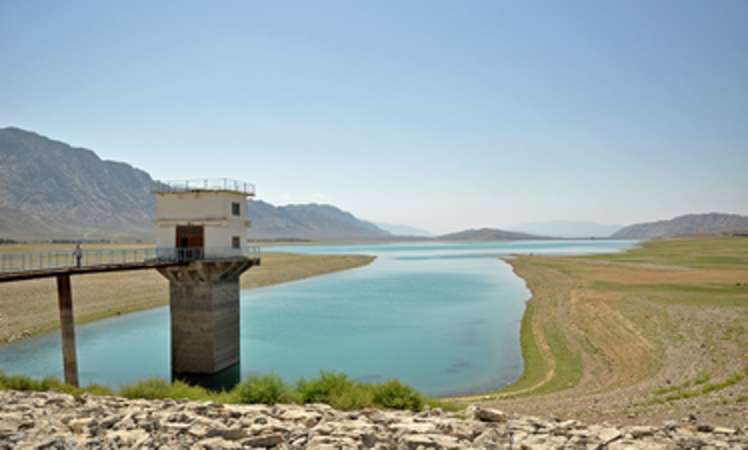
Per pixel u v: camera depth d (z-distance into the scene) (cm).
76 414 1516
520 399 2961
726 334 4188
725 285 7506
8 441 1196
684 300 6050
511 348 4800
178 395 2145
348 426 1451
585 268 11962
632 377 3453
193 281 4072
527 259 17638
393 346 4894
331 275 12619
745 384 2805
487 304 7538
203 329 4041
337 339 5200
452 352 4656
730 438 1427
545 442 1351
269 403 1997
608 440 1372
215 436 1316
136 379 3853
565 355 4244
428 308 7175
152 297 7500
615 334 4738
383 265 16650
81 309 6425
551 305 6750
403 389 2089
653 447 1298
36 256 11919
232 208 4291
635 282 8394
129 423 1401
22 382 2209
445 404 2102
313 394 2072
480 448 1275
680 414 2195
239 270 4316
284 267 13162
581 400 2794
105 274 9800
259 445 1267
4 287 7412
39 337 5128
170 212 4238
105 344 4897
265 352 4691
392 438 1364
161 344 4903
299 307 7269
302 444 1295
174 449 1198
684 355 3775
